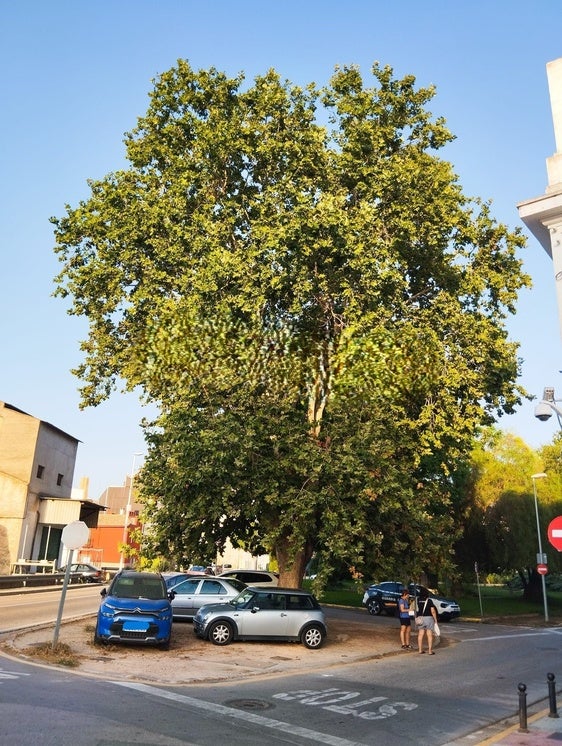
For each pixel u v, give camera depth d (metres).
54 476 44.59
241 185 22.02
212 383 18.06
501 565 41.91
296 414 18.48
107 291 21.41
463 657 17.27
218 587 20.55
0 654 12.93
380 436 18.42
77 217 21.70
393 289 18.88
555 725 9.43
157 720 8.24
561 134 10.77
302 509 16.95
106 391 22.31
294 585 20.03
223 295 18.03
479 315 22.11
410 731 8.77
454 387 19.84
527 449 44.66
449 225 21.50
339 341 18.42
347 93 23.31
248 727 8.32
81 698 9.20
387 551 19.27
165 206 20.11
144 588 15.74
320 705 10.09
